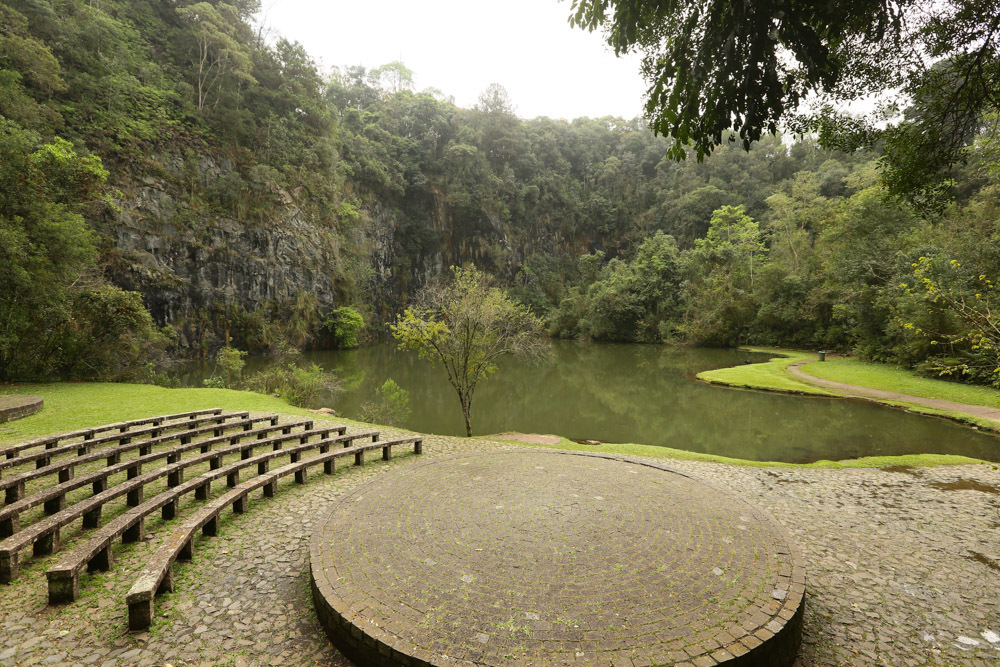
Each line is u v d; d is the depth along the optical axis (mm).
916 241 23359
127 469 6531
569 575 3727
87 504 4730
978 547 5266
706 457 9562
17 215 14734
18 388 14516
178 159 31062
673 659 2820
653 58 4074
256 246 34812
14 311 14578
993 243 18656
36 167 15883
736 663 2852
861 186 35938
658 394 20672
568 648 2908
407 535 4449
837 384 20438
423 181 58344
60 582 3721
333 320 40594
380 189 54594
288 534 5172
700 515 4918
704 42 3475
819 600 4125
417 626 3121
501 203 64625
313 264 39562
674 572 3779
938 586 4406
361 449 7867
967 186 28344
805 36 3238
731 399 18969
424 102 64000
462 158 61844
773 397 19078
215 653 3236
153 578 3566
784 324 38531
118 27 31562
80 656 3170
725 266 44312
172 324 29344
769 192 58688
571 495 5496
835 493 7133
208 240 31859
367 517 4875
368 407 16141
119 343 18000
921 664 3301
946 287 17609
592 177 77375
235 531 5238
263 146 37438
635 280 51156
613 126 88625
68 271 16406
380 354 39188
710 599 3416
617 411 17297
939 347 19688
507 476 6238
